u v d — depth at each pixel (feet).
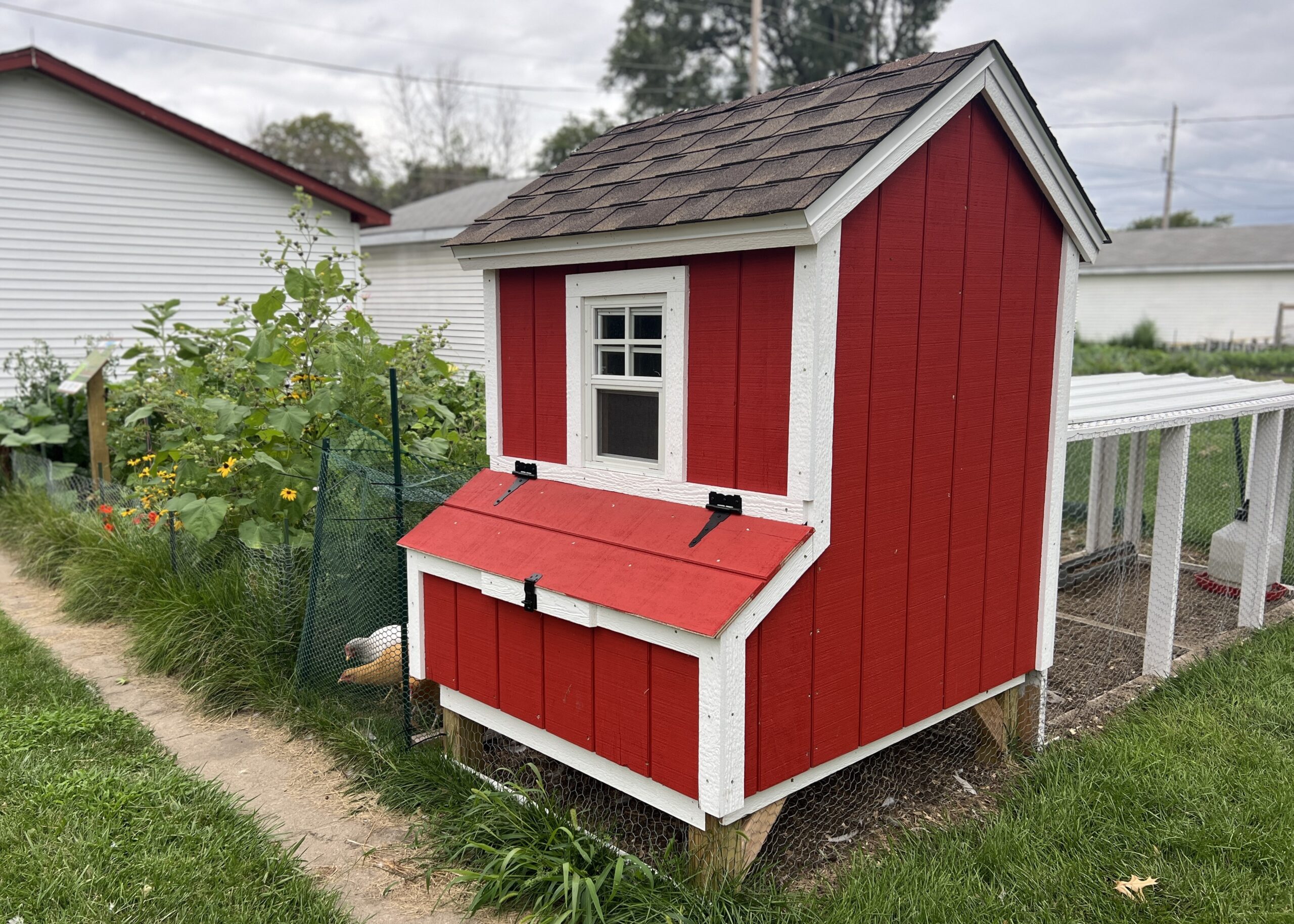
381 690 16.31
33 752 14.17
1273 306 106.93
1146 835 12.43
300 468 19.47
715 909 10.28
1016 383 13.87
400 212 72.43
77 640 20.35
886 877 11.23
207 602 18.45
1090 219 14.26
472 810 12.32
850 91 12.61
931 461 12.59
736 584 10.29
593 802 13.67
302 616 17.83
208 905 10.61
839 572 11.49
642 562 11.41
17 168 38.19
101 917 10.26
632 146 15.14
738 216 10.36
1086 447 38.11
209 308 43.88
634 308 12.53
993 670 14.30
